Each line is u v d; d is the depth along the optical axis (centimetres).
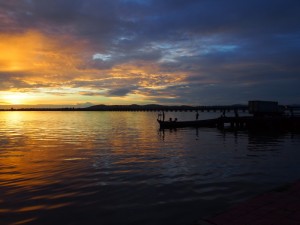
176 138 3269
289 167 1523
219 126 5012
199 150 2238
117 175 1372
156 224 792
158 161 1750
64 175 1384
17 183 1237
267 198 807
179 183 1211
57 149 2366
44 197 1038
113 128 5209
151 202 970
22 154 2091
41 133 4184
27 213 883
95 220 824
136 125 6197
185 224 790
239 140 2992
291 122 4388
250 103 5044
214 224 642
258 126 4703
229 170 1457
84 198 1022
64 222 813
